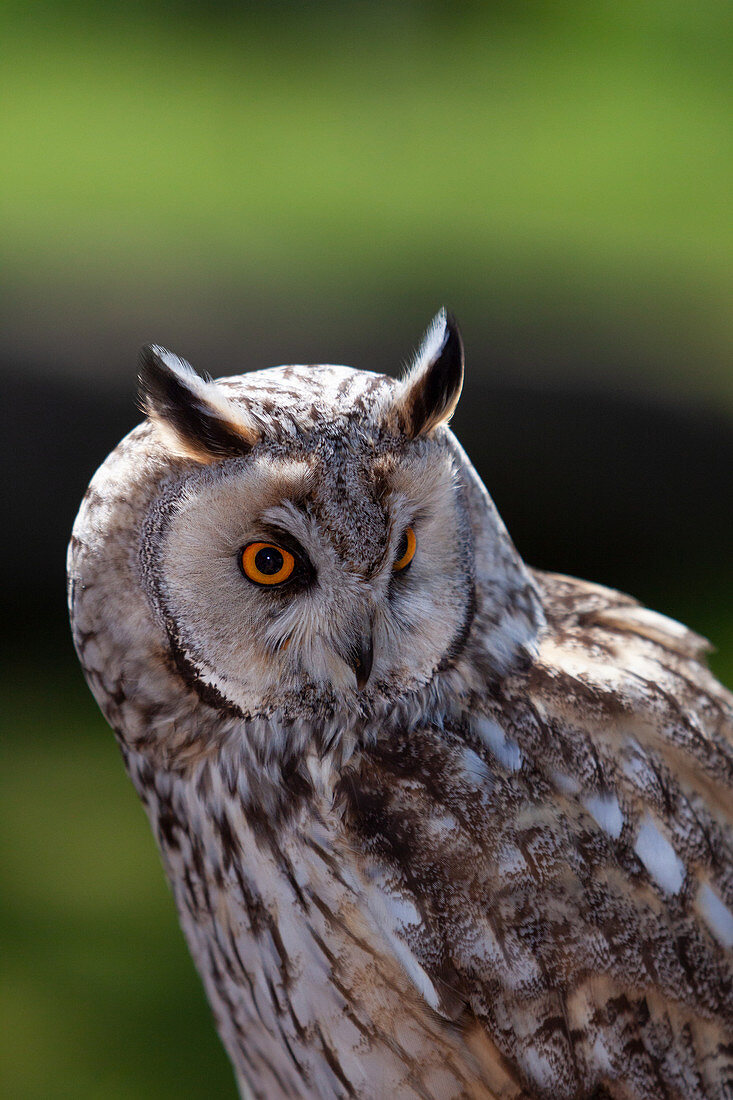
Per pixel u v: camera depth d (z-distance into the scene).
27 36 37.94
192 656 5.24
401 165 30.53
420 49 39.59
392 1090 5.45
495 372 17.50
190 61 37.38
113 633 5.33
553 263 24.59
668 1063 5.24
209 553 5.05
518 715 5.31
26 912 11.62
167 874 6.07
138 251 21.28
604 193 29.64
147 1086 9.53
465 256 24.44
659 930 5.20
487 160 31.48
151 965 10.93
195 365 16.75
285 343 17.50
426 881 5.10
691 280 24.12
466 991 5.11
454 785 5.18
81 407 15.86
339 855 5.18
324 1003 5.40
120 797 13.38
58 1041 9.99
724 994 5.29
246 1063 6.29
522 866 5.10
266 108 34.19
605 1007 5.15
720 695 5.84
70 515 16.03
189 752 5.45
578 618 5.93
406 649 5.18
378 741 5.28
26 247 20.53
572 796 5.22
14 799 13.33
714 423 17.86
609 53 40.25
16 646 15.89
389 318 19.00
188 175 28.11
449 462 5.18
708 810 5.39
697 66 39.72
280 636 5.10
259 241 23.59
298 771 5.29
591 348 18.80
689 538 17.83
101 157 28.91
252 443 4.91
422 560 5.13
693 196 29.58
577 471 17.41
